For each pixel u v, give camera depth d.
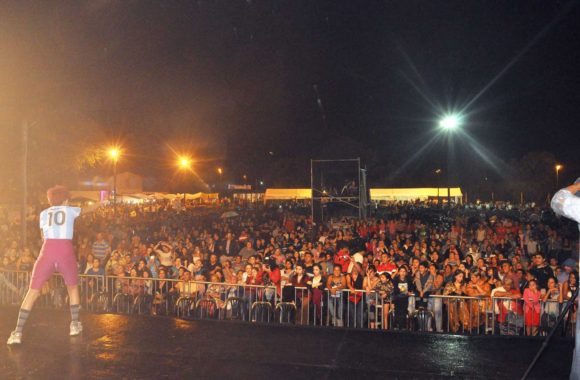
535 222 20.53
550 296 8.54
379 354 5.71
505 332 8.19
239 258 12.27
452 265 10.47
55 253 5.97
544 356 5.64
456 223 20.56
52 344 5.91
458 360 5.53
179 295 9.48
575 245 13.42
